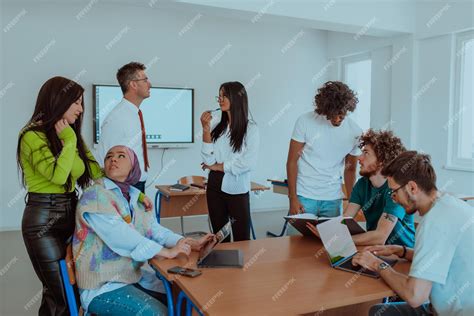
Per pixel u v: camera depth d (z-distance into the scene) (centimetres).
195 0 407
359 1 495
